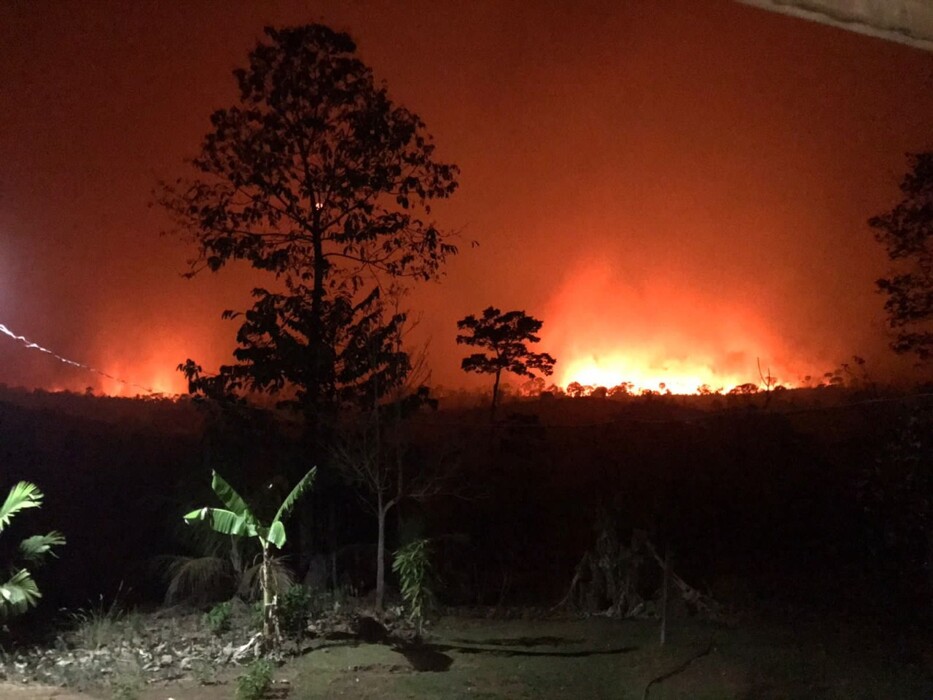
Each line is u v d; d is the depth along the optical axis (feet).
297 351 53.88
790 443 66.90
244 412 54.90
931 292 53.98
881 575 58.23
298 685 36.27
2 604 38.42
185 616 48.47
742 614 51.88
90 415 93.09
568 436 79.92
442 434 74.18
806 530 64.13
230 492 39.96
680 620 51.42
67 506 63.98
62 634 42.83
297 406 55.21
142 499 59.72
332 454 52.70
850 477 61.77
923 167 51.93
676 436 70.90
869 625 49.62
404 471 54.60
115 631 43.93
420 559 45.91
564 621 51.65
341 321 55.36
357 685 36.58
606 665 41.06
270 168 54.80
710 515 64.13
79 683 35.37
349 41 55.16
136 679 35.65
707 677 38.86
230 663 39.17
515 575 61.36
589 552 56.18
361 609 49.80
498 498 66.95
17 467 66.03
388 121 55.88
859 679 39.14
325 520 56.39
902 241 53.11
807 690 37.50
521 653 43.11
